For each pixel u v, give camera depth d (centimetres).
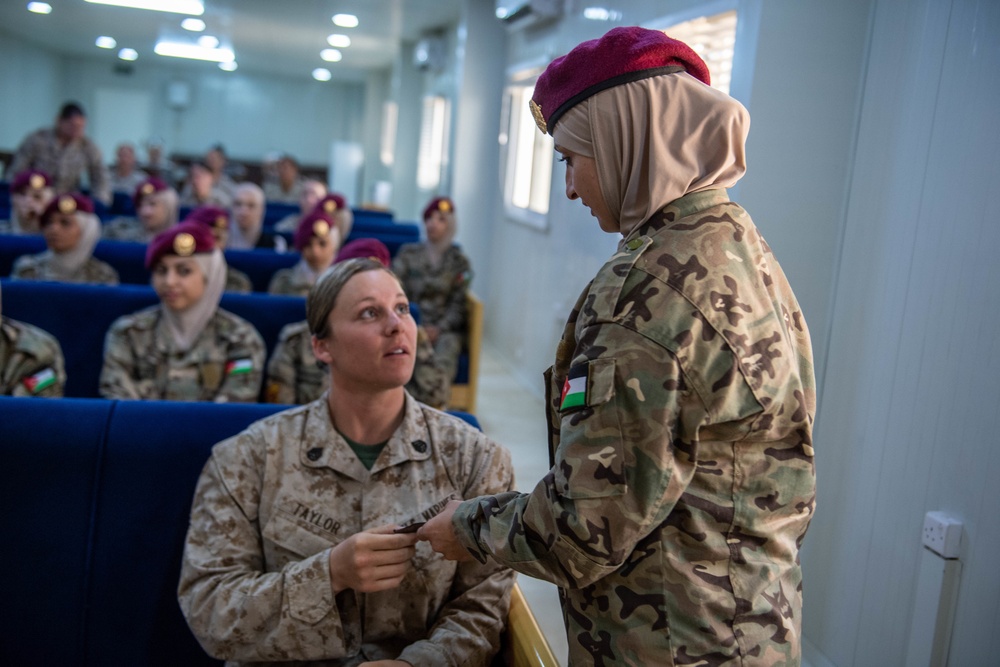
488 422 489
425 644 138
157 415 166
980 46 180
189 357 312
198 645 158
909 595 198
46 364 279
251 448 148
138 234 594
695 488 103
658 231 106
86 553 157
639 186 109
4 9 1091
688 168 106
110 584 157
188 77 1861
